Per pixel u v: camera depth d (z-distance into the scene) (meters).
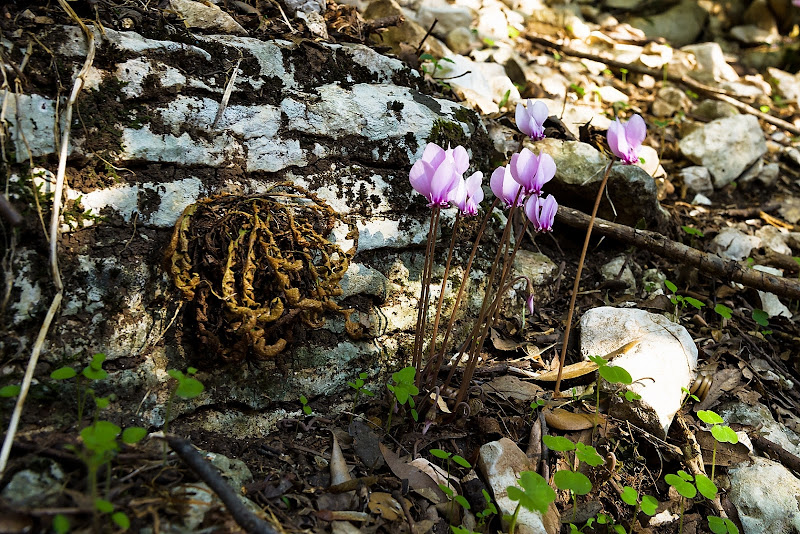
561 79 0.81
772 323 0.60
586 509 0.46
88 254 0.43
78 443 0.40
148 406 0.44
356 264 0.49
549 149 0.61
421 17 0.76
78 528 0.37
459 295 0.47
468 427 0.48
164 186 0.45
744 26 1.23
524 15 1.00
